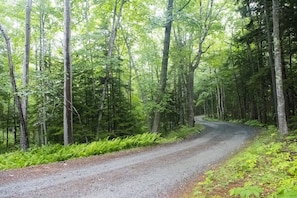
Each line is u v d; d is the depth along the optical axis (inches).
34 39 1013.8
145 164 418.6
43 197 257.3
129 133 908.0
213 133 943.0
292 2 658.2
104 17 944.3
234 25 1325.0
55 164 429.7
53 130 813.9
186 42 1314.0
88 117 888.9
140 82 1017.5
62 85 748.0
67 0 654.5
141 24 1027.3
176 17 791.7
